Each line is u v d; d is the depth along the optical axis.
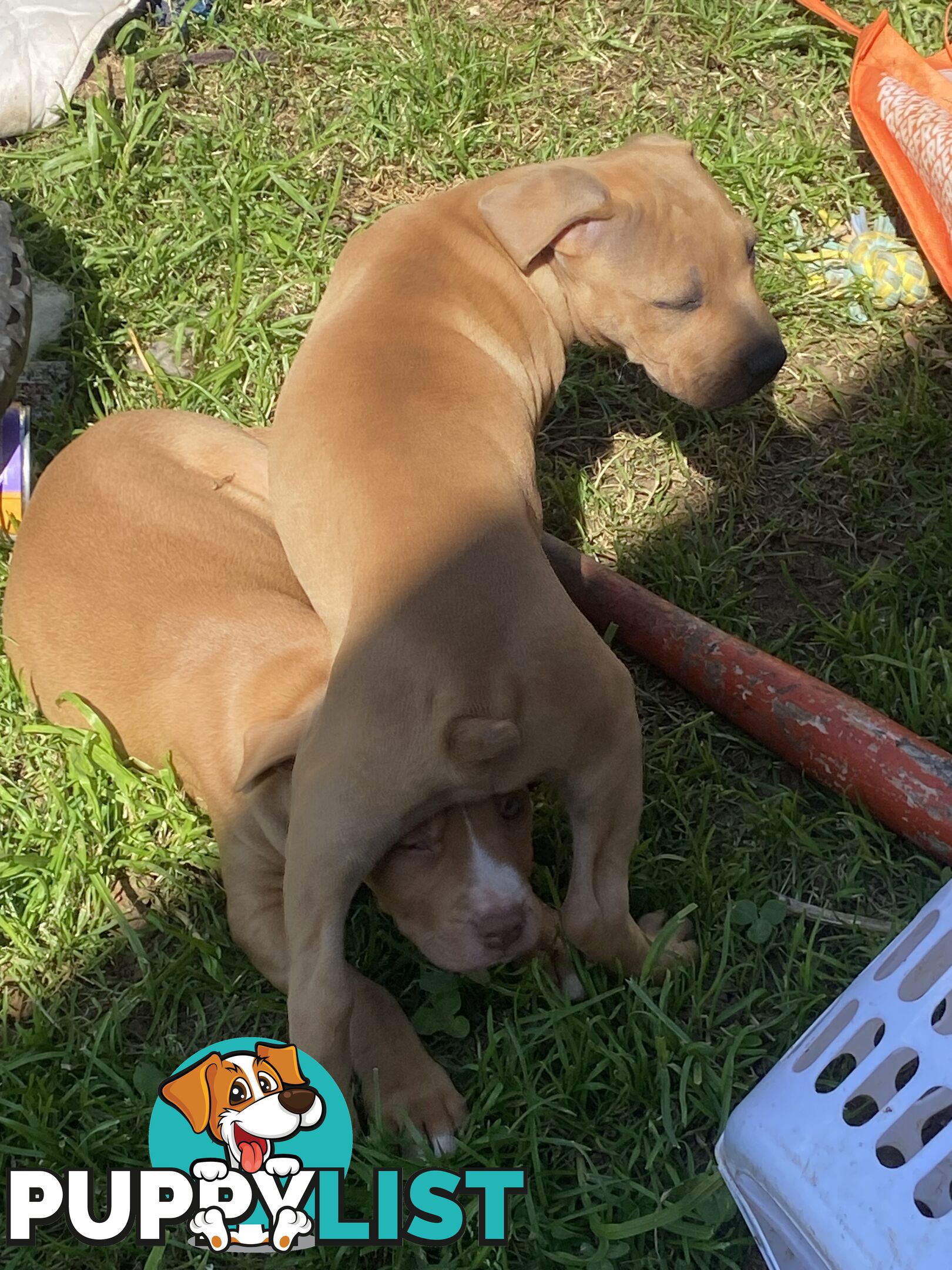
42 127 1.21
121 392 1.02
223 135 1.18
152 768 0.81
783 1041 0.68
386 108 1.18
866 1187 0.50
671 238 0.83
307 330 1.04
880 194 1.11
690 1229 0.60
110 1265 0.64
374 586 0.65
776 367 0.85
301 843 0.62
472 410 0.73
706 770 0.79
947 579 0.87
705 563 0.91
